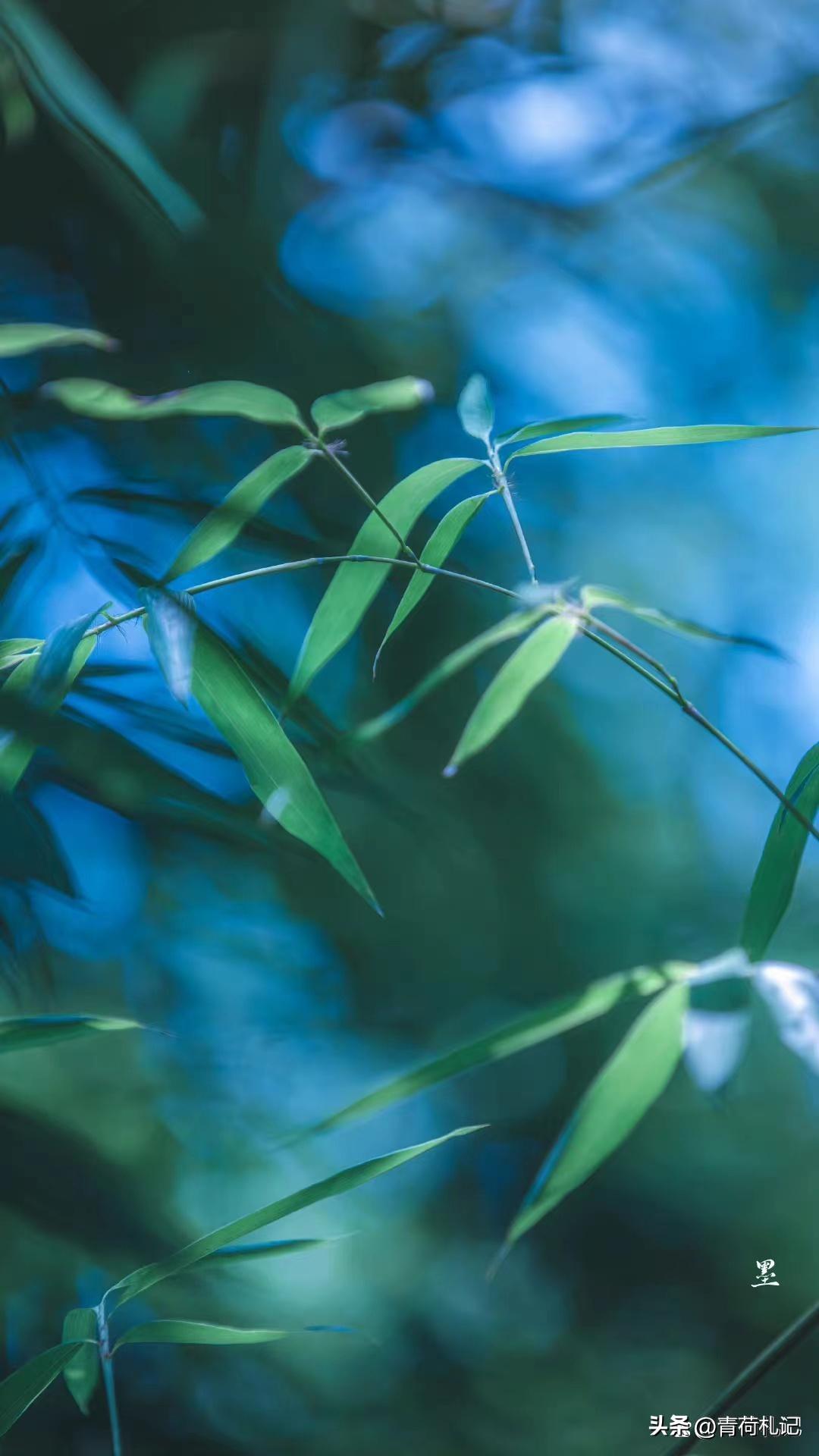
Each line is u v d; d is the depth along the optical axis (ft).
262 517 4.89
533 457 7.44
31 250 5.16
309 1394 6.30
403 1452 6.73
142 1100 6.39
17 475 4.55
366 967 6.74
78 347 5.10
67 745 4.22
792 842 3.51
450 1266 8.64
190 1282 4.70
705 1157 9.54
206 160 5.68
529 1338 8.57
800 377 8.23
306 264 6.15
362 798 5.83
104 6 5.54
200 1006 6.36
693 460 8.29
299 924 6.21
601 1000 3.42
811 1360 9.11
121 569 4.44
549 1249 9.23
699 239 7.69
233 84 5.90
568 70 6.98
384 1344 7.73
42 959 4.22
